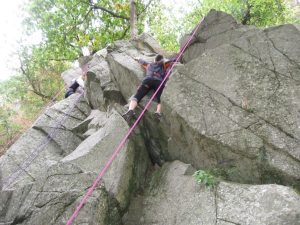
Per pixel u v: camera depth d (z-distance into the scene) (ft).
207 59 21.29
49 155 29.17
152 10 61.41
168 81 21.35
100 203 17.66
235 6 44.93
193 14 53.88
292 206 14.75
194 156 20.48
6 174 27.81
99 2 57.82
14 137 50.03
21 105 63.31
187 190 18.22
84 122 30.12
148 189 20.77
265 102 18.85
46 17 54.80
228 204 16.35
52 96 64.18
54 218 17.20
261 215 15.12
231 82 20.03
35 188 18.88
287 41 20.33
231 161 18.62
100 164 20.99
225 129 18.71
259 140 17.85
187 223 16.93
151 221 18.45
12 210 19.31
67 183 18.48
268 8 45.21
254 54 20.49
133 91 27.25
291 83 18.98
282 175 17.02
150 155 23.43
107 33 60.08
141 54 31.40
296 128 17.72
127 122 23.08
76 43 58.44
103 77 31.45
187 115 19.76
